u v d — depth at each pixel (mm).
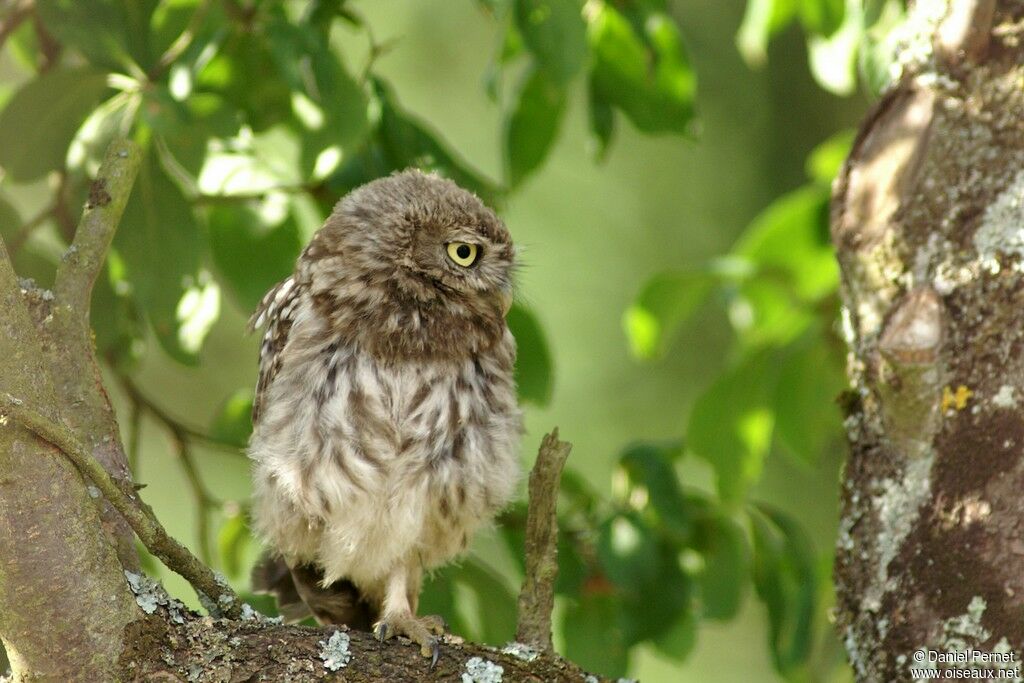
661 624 9125
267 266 9188
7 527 5703
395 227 8461
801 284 10570
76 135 8477
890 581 6395
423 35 15477
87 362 6703
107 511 6559
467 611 11508
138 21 8406
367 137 9188
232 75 8781
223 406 10219
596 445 14477
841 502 6844
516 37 9477
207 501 10133
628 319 10695
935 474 6340
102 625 5922
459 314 8477
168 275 8648
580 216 15188
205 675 6066
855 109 15625
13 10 9875
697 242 15172
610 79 9688
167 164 8594
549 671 6605
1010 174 6418
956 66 6605
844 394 6977
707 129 15555
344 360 8180
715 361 14781
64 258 6727
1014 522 6082
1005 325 6266
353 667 6363
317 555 8562
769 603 9430
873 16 9758
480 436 8375
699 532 9531
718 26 15656
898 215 6648
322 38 8359
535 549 6867
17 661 5930
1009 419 6180
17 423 5676
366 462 8062
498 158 15414
